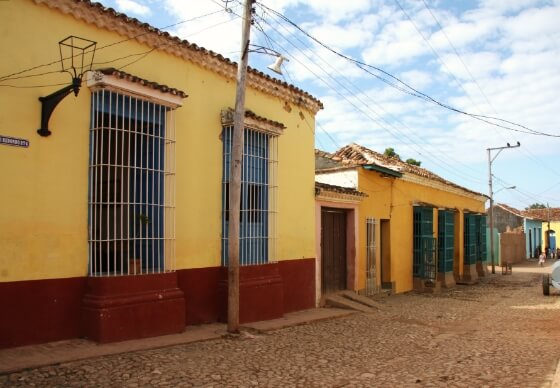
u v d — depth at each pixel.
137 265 8.34
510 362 7.74
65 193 7.40
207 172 9.88
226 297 9.91
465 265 24.86
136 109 8.16
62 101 7.40
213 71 10.09
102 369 6.37
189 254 9.46
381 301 15.58
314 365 7.34
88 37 7.81
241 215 10.54
